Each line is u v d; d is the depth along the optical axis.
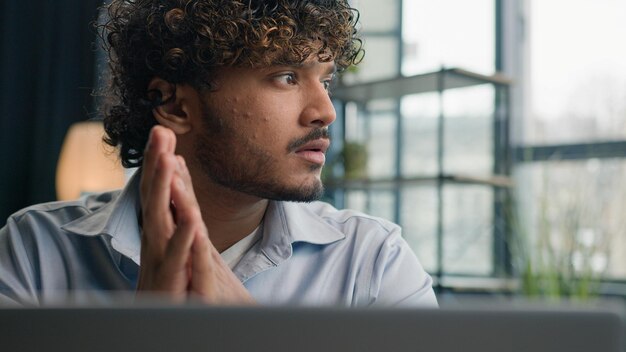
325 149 1.03
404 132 3.97
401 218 3.97
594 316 0.42
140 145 1.17
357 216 1.19
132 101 1.14
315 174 1.03
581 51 3.70
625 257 3.37
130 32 1.13
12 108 4.09
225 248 1.09
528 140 3.81
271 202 1.10
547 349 0.42
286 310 0.42
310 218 1.13
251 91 1.00
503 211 3.61
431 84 3.33
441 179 3.17
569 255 2.99
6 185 4.09
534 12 3.82
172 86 1.07
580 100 3.69
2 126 4.08
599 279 3.07
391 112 3.99
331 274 1.10
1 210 4.07
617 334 0.42
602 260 3.20
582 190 3.47
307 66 1.01
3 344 0.42
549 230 3.08
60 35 4.05
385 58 4.09
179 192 0.81
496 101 3.73
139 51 1.11
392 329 0.42
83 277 1.07
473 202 3.81
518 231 3.28
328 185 3.35
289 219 1.09
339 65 1.15
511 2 3.86
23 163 4.11
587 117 3.66
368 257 1.12
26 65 4.11
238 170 1.02
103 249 1.07
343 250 1.12
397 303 1.10
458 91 3.84
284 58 0.99
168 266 0.80
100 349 0.42
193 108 1.05
